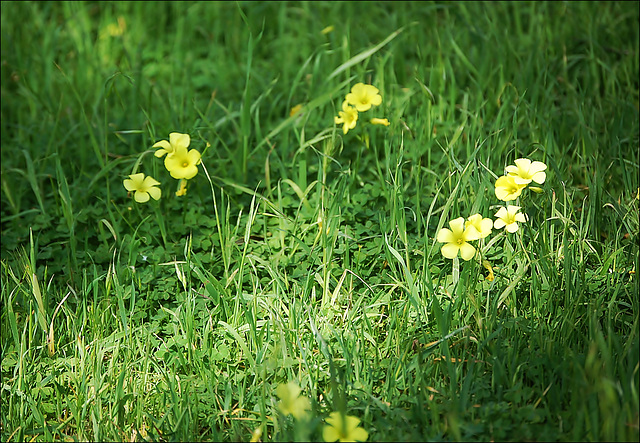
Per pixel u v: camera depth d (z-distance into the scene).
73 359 3.87
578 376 3.34
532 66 5.83
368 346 3.93
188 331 3.90
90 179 5.48
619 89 5.69
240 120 5.94
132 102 5.98
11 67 6.59
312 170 5.35
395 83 6.06
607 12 6.57
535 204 4.45
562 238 4.40
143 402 3.66
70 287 4.19
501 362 3.62
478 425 3.29
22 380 3.73
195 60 7.01
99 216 5.06
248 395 3.68
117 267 4.44
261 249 4.63
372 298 4.19
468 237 3.91
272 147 5.27
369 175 5.45
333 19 6.85
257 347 3.86
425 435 3.37
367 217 4.94
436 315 3.76
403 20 6.86
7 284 4.27
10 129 6.18
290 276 4.44
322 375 3.74
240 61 6.91
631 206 4.51
